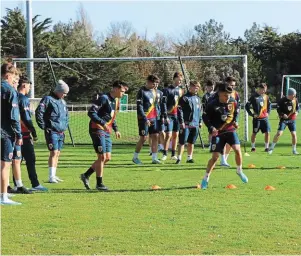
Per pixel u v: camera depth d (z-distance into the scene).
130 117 34.84
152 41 66.38
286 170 12.74
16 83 8.91
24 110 10.03
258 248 6.40
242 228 7.27
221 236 6.89
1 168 8.79
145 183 10.98
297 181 11.03
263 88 17.02
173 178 11.63
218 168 13.14
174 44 66.50
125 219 7.80
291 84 42.16
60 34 56.47
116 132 10.59
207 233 7.04
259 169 12.94
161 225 7.45
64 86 11.28
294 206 8.62
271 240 6.71
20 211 8.34
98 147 10.13
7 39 53.75
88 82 41.12
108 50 54.47
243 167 13.32
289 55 69.81
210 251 6.29
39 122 11.11
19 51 54.12
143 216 7.99
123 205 8.78
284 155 16.20
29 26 26.39
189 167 13.50
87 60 18.98
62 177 12.02
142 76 42.53
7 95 8.62
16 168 9.89
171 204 8.84
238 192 9.83
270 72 69.19
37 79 41.03
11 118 8.66
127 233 7.05
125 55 56.03
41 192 10.05
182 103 14.17
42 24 53.91
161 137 16.53
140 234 7.01
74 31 61.75
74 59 19.08
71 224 7.53
